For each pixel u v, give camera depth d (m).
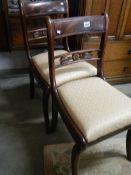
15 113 1.66
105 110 1.01
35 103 1.77
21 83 2.02
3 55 2.20
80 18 1.08
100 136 0.95
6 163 1.27
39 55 1.55
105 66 1.90
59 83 1.25
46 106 1.34
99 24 1.14
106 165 1.27
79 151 0.94
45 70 1.34
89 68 1.37
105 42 1.21
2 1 1.59
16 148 1.37
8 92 1.89
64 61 1.20
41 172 1.23
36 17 1.47
